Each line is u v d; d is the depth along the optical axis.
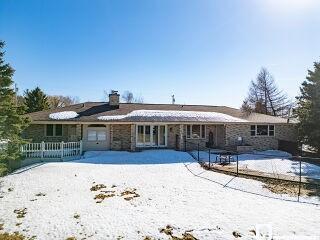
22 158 20.98
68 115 25.97
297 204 12.70
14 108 19.45
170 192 14.22
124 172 18.08
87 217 11.16
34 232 9.96
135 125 26.53
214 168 19.39
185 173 18.05
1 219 11.05
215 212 11.68
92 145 26.02
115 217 11.16
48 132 25.55
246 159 23.59
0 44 18.50
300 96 30.62
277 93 58.97
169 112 29.64
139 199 13.23
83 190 14.53
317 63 28.28
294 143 27.64
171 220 10.89
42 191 14.37
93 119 25.05
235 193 14.18
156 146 28.02
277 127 30.09
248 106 60.41
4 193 14.12
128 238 9.53
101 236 9.66
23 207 12.27
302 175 17.98
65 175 17.22
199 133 29.00
